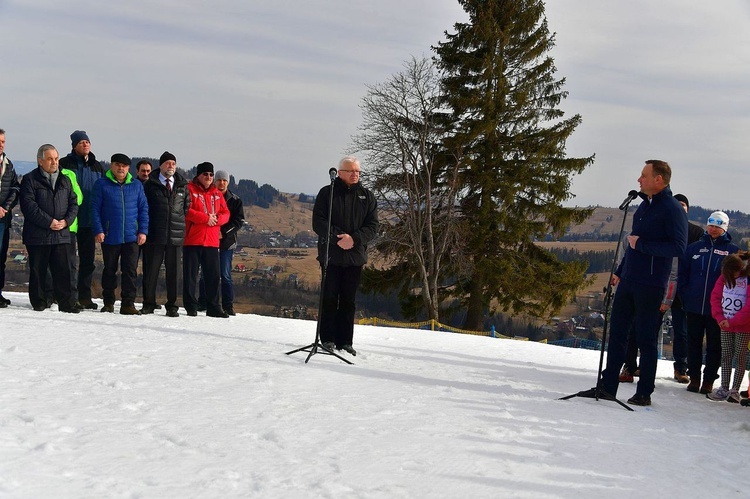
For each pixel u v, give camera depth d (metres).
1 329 7.83
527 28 32.16
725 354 7.55
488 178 30.55
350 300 8.22
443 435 4.79
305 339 9.35
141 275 11.64
